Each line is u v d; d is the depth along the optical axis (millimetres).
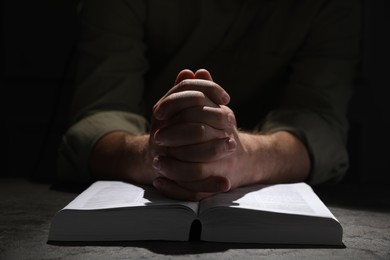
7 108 1771
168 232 558
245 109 1247
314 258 503
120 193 644
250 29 1128
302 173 873
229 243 552
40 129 1775
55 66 1755
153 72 1222
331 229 550
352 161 1751
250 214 550
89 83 1022
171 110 611
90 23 1068
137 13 1070
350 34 1126
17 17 1742
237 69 1155
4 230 605
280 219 550
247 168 706
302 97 1052
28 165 1789
